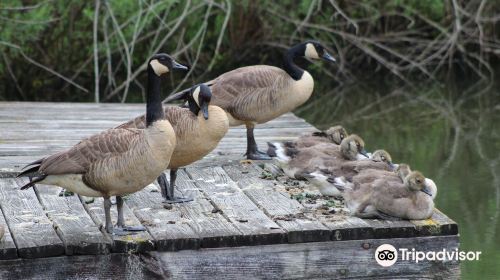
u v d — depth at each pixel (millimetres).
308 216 12258
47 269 11031
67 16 26328
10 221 11953
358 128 22500
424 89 27578
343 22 28328
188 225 11875
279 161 14094
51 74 27047
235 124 15383
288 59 15586
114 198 13023
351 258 11789
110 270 11195
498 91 26906
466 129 22172
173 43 27719
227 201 12953
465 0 29109
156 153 11047
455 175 18094
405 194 12008
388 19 29609
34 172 11484
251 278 11562
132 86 27625
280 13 28438
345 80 28625
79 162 11078
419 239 11914
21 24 24812
